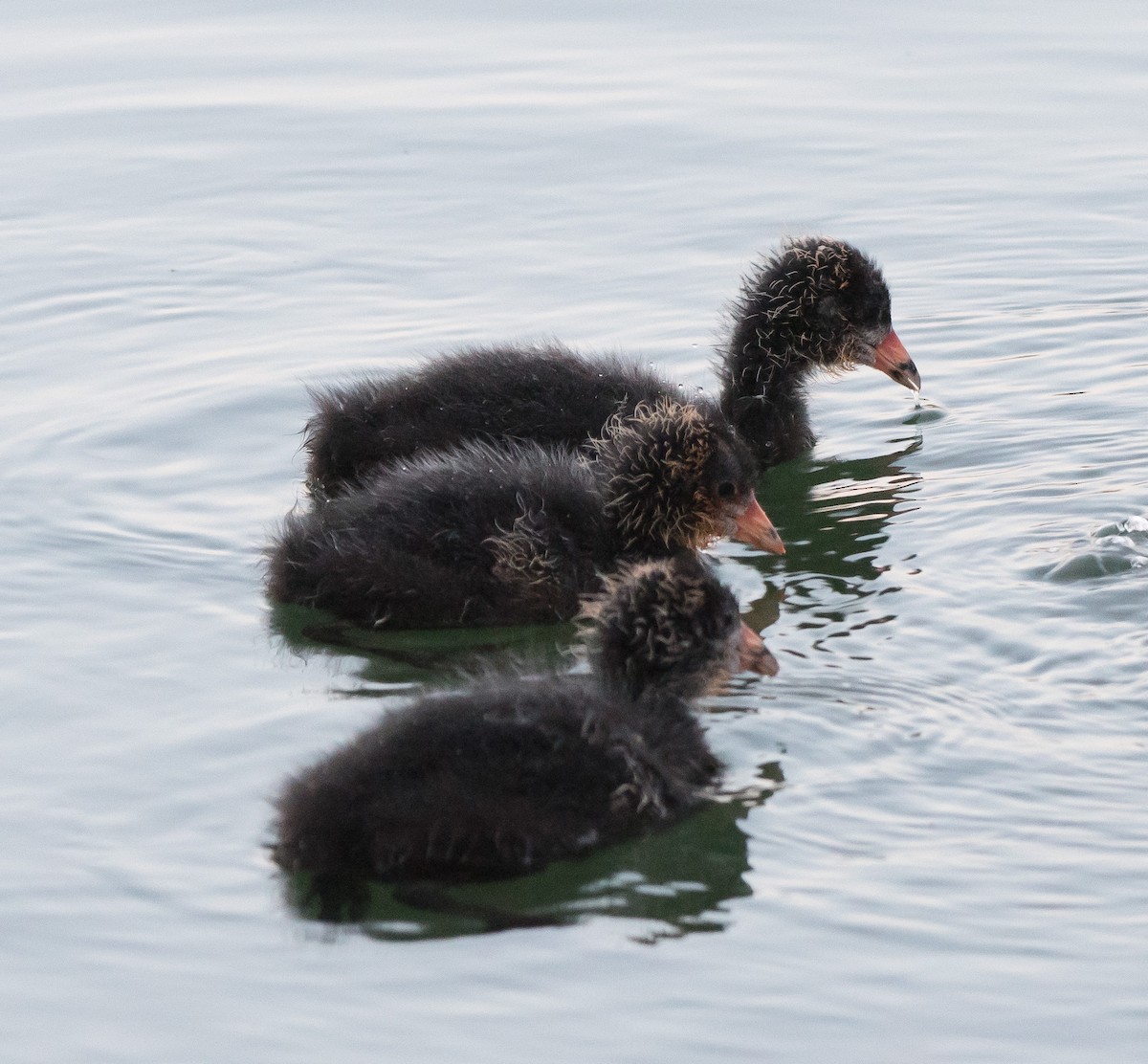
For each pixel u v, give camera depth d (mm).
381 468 15133
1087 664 12398
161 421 17469
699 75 25656
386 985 9203
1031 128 24016
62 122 24562
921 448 16750
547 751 10375
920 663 12562
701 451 14461
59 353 19156
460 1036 8820
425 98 25156
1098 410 17156
